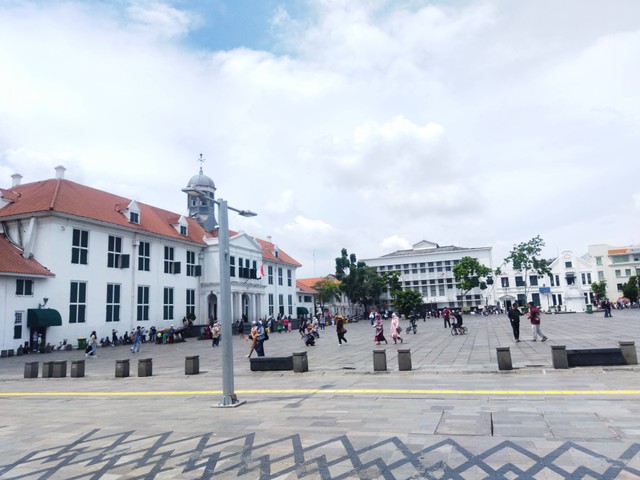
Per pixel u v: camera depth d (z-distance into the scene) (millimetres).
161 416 10156
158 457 7203
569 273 90812
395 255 107625
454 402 9797
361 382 13195
